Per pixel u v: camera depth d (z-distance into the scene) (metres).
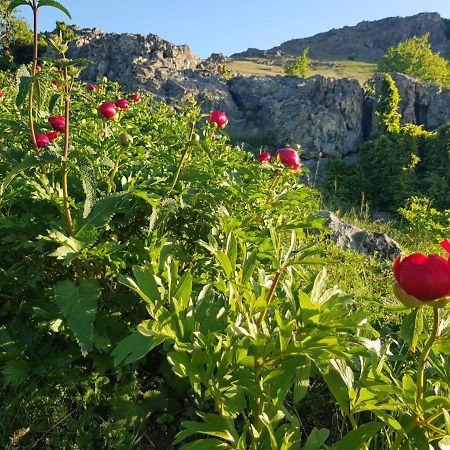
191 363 1.76
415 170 19.55
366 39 102.25
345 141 26.02
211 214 3.19
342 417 2.71
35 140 2.74
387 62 61.25
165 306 2.04
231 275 1.94
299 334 1.77
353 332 2.26
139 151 3.92
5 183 2.40
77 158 2.47
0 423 2.36
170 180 3.34
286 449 1.60
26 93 2.48
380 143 18.98
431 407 1.65
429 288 1.46
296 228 3.11
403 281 1.50
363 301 3.92
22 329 2.71
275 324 2.01
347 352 1.77
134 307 2.83
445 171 18.66
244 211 3.69
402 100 27.78
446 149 18.88
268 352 1.77
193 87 29.48
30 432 2.40
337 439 2.65
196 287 2.82
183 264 3.14
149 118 6.65
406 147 18.83
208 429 1.71
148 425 2.65
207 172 3.55
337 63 78.88
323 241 5.89
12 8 2.48
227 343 1.86
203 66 35.59
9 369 2.50
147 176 3.26
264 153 4.46
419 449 1.70
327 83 26.80
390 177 18.47
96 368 2.64
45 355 2.65
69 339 2.71
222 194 3.39
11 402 2.43
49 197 2.71
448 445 1.60
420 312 1.65
